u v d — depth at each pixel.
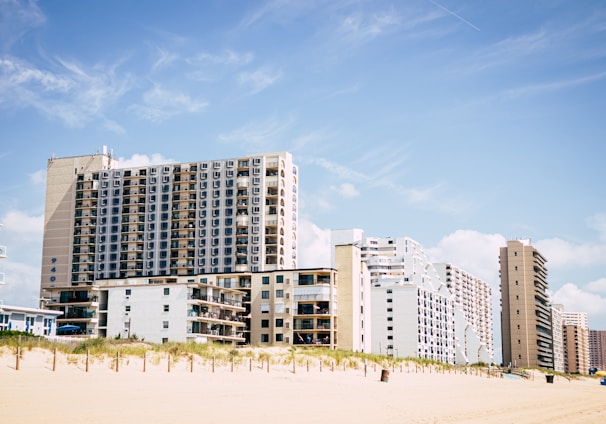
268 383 57.16
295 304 130.50
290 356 78.81
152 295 125.31
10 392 36.81
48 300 135.38
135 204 190.75
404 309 186.75
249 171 182.25
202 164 187.25
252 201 179.75
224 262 178.12
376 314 189.12
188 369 58.97
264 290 135.75
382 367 90.69
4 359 46.62
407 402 50.62
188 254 182.88
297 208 191.00
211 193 184.12
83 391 40.16
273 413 37.81
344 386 61.50
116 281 144.50
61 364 48.84
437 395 60.72
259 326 134.50
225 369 63.16
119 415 32.84
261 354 76.31
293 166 191.12
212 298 128.25
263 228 177.25
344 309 129.38
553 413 49.38
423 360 116.12
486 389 77.19
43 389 39.09
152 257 184.88
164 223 185.88
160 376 52.19
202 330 124.50
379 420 37.50
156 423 31.41
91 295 134.00
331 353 87.38
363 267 137.50
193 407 37.94
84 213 195.38
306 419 36.09
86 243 192.25
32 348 50.25
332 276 130.25
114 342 75.12
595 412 52.97
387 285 194.38
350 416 38.66
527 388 88.56
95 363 52.00
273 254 177.25
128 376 49.59
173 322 122.44
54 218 198.75
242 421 33.78
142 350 60.72
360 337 131.88
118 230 190.00
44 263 196.12
